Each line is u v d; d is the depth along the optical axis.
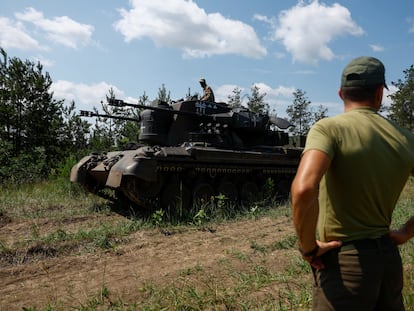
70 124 22.75
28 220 9.62
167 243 7.67
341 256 2.23
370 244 2.21
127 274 5.94
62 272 6.10
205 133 11.97
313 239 2.15
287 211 10.82
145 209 10.73
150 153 9.91
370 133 2.27
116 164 10.04
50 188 14.26
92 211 10.78
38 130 21.39
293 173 13.89
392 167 2.26
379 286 2.21
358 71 2.39
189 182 11.18
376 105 2.44
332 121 2.29
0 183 16.20
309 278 5.35
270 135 13.88
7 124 20.67
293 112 34.78
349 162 2.21
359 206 2.23
